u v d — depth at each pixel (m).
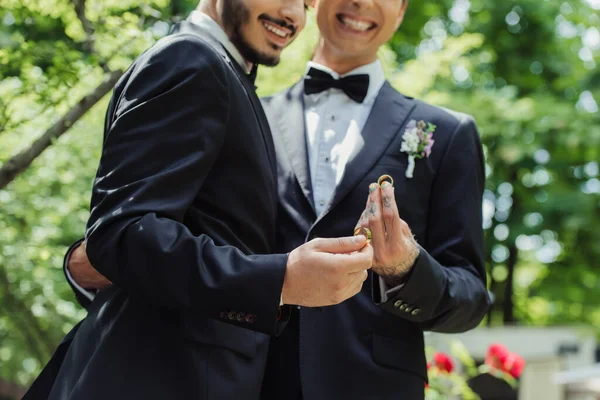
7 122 3.71
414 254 2.45
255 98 2.44
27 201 5.67
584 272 13.82
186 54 2.20
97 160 5.79
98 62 3.87
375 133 2.87
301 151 2.89
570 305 15.06
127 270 2.04
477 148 2.96
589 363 9.48
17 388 8.12
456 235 2.83
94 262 2.09
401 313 2.54
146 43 4.00
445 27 12.91
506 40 12.98
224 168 2.29
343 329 2.64
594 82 12.57
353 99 3.01
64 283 5.81
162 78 2.17
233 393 2.23
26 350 7.04
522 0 12.54
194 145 2.14
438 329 2.79
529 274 15.98
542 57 12.93
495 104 10.80
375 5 3.02
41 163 5.60
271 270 2.03
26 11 3.91
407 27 12.39
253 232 2.33
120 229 2.04
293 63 5.25
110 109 2.34
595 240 12.86
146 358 2.18
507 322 13.88
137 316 2.23
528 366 9.08
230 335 2.28
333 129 2.97
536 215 12.73
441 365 4.91
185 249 2.04
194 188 2.15
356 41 3.05
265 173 2.35
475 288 2.75
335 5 3.04
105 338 2.22
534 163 12.26
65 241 6.08
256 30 2.42
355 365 2.60
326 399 2.55
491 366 5.09
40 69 3.73
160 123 2.13
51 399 2.25
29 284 5.70
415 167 2.83
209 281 2.02
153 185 2.07
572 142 11.14
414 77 6.24
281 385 2.62
